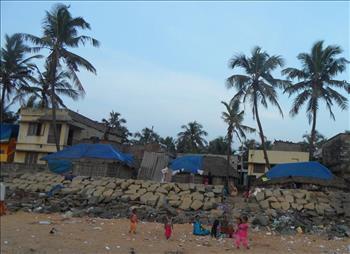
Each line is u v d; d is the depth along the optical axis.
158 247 16.42
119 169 36.38
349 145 35.34
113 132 59.62
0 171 41.38
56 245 15.91
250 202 26.17
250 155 56.00
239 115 53.69
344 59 42.56
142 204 26.59
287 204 25.02
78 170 35.25
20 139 50.88
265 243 18.27
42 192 30.14
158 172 36.38
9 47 48.84
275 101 43.16
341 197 25.72
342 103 42.41
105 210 25.75
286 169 30.16
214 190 27.17
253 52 44.09
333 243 18.89
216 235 19.28
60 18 41.84
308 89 43.50
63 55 41.97
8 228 19.67
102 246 16.12
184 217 23.47
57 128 49.75
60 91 49.62
